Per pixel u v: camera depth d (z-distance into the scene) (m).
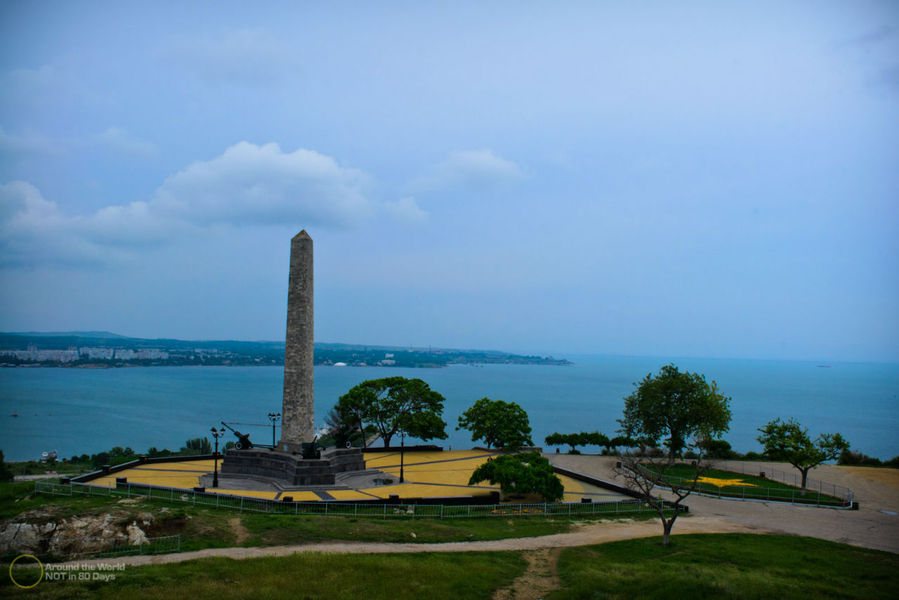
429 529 39.97
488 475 51.03
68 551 32.47
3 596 25.38
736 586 29.09
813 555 35.97
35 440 152.50
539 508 47.81
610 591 29.47
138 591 26.23
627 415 72.19
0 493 44.38
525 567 33.94
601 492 56.12
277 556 31.91
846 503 52.53
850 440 156.25
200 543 34.09
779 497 54.09
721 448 80.00
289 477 55.09
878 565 34.28
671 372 69.88
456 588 29.33
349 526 38.91
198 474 58.84
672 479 62.09
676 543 38.56
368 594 27.64
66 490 43.97
